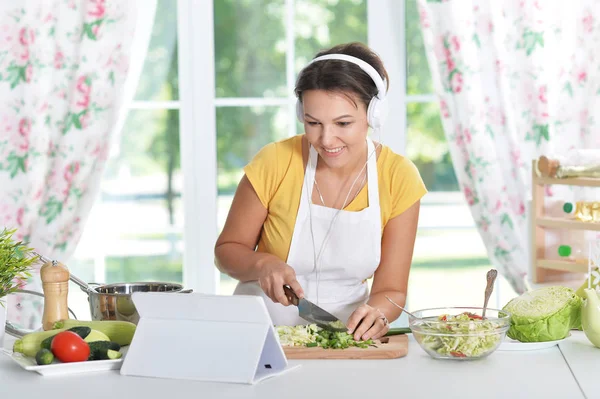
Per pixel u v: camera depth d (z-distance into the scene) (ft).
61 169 12.92
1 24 12.70
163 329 6.08
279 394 5.48
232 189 14.03
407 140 13.91
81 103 12.87
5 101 12.80
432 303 14.12
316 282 8.51
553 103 13.10
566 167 10.63
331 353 6.40
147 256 14.11
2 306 6.79
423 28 12.88
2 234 6.81
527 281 11.21
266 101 13.92
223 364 5.81
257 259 7.75
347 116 7.29
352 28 13.83
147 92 13.88
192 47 13.78
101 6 12.77
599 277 7.01
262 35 13.87
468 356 6.22
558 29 13.02
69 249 13.15
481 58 12.94
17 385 5.81
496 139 13.07
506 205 13.07
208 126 13.85
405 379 5.81
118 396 5.52
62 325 6.72
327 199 8.35
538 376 5.88
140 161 13.98
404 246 8.27
